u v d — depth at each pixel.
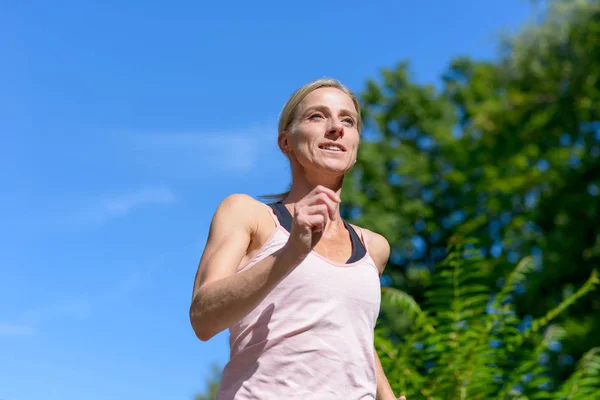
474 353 5.10
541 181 19.00
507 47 20.16
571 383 5.39
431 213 20.25
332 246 2.66
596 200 18.17
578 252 17.81
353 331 2.51
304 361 2.44
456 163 20.58
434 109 22.41
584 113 19.33
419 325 5.38
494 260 14.91
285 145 2.81
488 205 19.11
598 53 18.78
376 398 3.00
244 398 2.44
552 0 19.58
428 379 5.12
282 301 2.48
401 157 21.16
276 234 2.60
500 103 20.23
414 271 19.31
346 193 20.00
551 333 5.53
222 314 2.29
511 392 5.30
